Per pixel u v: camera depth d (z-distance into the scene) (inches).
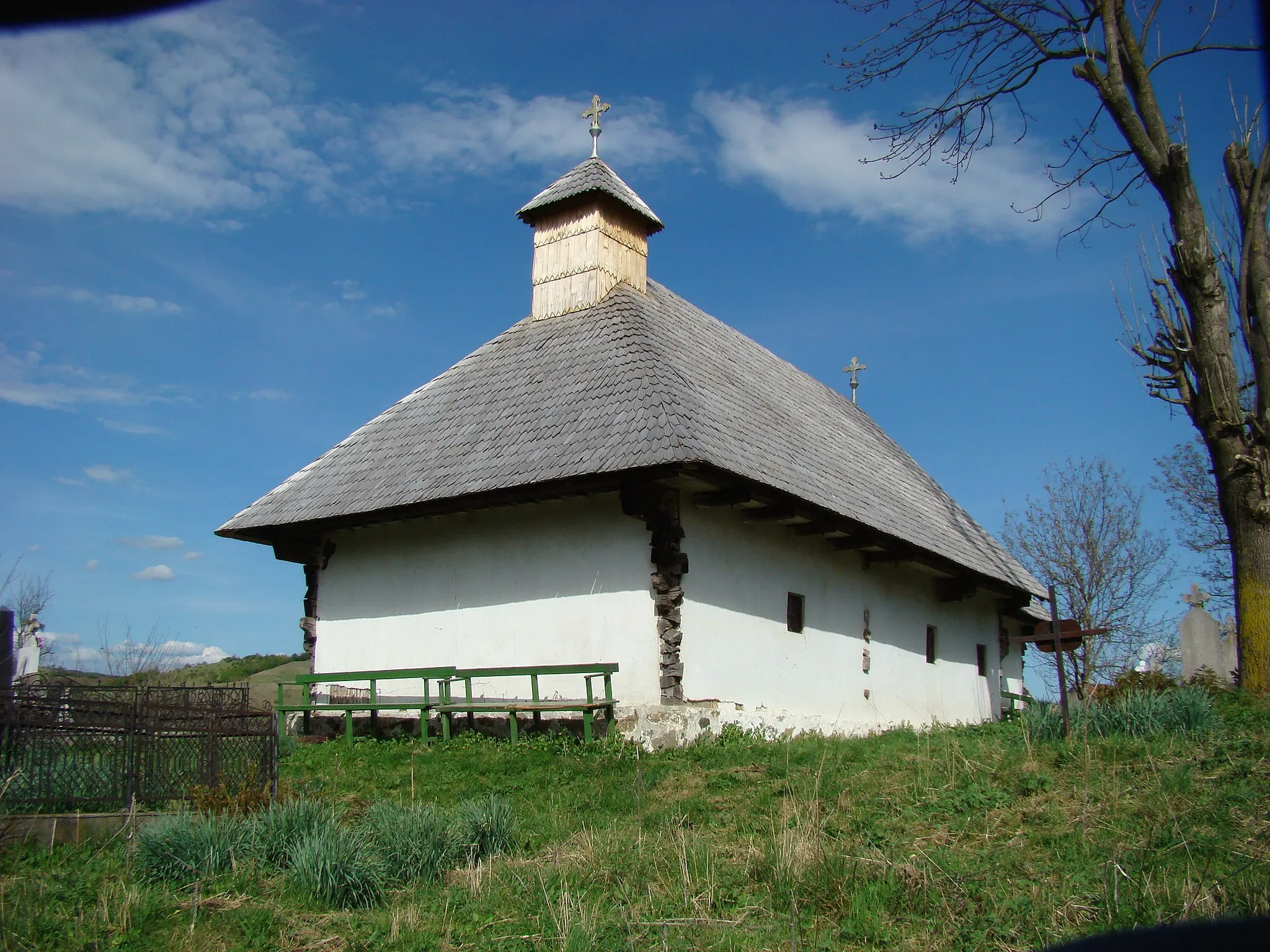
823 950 252.1
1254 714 460.1
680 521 552.4
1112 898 258.7
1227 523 557.0
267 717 395.2
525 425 615.2
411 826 335.9
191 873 303.7
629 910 280.8
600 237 735.1
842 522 623.5
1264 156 551.2
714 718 537.0
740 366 779.4
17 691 434.6
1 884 283.3
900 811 350.9
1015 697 911.7
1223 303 562.6
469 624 610.5
